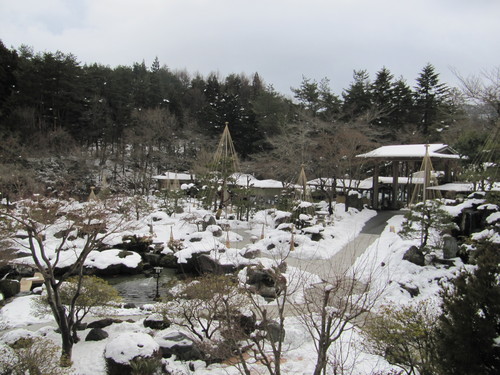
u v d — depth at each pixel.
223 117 46.91
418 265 14.74
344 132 32.34
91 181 35.56
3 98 37.91
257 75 69.62
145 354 7.84
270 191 35.66
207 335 9.45
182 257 18.58
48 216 11.09
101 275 18.05
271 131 44.69
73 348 9.46
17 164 25.95
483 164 20.16
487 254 5.76
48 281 8.79
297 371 8.23
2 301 13.86
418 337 6.98
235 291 10.30
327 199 34.59
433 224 16.31
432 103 45.28
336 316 6.46
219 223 25.22
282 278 8.73
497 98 17.45
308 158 34.00
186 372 8.10
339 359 7.41
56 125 39.97
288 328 10.18
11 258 15.61
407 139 42.41
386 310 8.24
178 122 49.09
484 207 16.86
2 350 7.85
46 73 39.22
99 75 48.66
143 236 21.44
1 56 38.47
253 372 8.13
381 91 44.25
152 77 54.53
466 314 5.39
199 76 74.56
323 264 16.75
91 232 10.84
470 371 5.22
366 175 43.50
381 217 29.17
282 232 21.61
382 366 8.24
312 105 42.75
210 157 36.75
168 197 30.44
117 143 44.62
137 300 14.77
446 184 30.05
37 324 11.66
